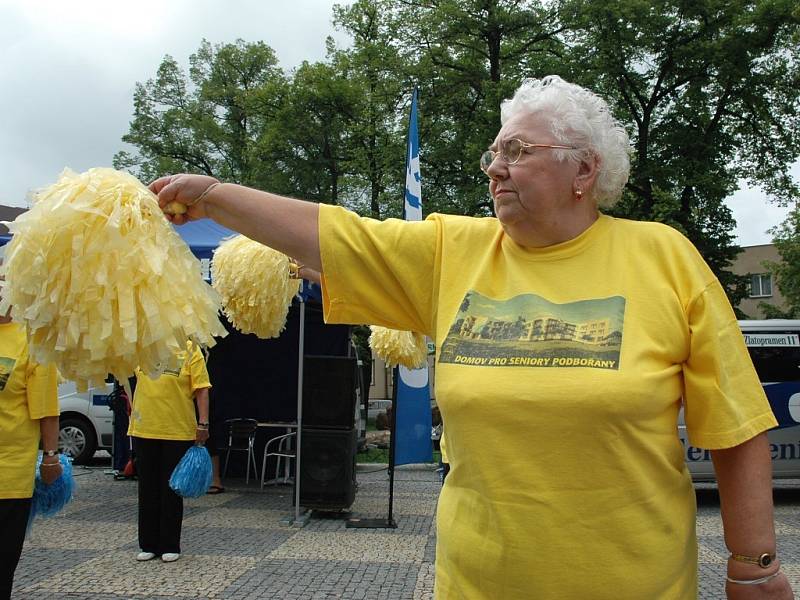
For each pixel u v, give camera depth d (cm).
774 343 843
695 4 1828
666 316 141
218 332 148
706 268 149
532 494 135
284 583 466
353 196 2422
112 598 424
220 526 657
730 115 2019
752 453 141
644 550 134
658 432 138
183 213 163
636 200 1989
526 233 154
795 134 1983
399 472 1191
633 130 2022
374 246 162
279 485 929
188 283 143
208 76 2962
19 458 329
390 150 2038
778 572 139
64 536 597
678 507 142
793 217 2300
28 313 132
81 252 132
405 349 557
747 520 139
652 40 1880
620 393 133
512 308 148
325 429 707
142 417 512
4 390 327
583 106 153
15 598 419
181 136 2922
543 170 148
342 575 488
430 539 610
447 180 2059
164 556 516
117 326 133
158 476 519
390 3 2122
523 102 155
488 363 143
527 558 135
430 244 163
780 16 1761
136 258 134
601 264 148
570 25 1936
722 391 139
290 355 979
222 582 464
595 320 141
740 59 1861
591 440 133
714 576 511
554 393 135
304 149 2427
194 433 519
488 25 1972
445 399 146
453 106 2095
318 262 163
